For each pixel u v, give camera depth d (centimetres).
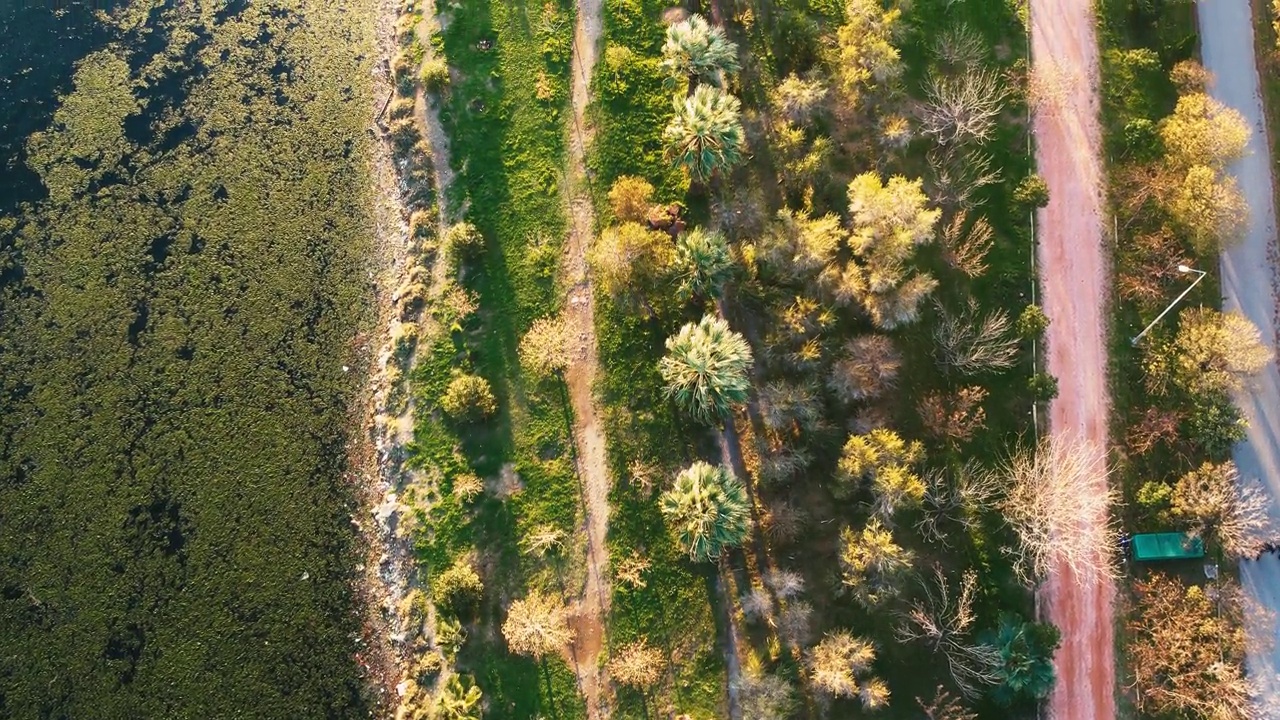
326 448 4525
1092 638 4156
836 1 4725
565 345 4475
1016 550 4088
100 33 5012
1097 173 4412
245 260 4719
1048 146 4441
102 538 4441
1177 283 4294
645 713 4222
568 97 4731
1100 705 4122
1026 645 3925
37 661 4334
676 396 4212
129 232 4753
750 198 4509
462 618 4228
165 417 4559
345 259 4706
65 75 4962
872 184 4119
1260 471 4219
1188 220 4156
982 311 4328
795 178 4462
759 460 4356
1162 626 4069
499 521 4344
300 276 4697
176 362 4616
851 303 4228
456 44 4781
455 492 4350
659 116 4719
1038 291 4356
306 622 4369
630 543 4338
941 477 4153
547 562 4316
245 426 4550
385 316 4634
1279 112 4462
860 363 4178
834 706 4138
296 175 4800
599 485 4388
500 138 4700
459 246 4472
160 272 4709
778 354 4303
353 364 4603
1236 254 4353
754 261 4325
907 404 4303
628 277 4344
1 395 4591
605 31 4794
